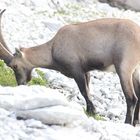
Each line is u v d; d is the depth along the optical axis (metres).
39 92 27.84
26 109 26.48
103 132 26.98
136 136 27.95
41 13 59.81
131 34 35.62
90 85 45.31
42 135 25.06
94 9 67.56
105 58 36.44
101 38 36.38
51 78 43.19
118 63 35.84
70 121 26.62
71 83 43.31
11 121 25.75
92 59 36.88
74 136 25.70
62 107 26.86
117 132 27.81
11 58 39.12
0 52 39.25
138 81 36.34
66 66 37.75
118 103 42.41
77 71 37.41
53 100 26.89
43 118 26.25
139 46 35.59
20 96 27.20
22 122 25.98
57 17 59.94
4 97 26.91
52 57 38.38
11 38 49.97
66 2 66.75
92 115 36.69
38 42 51.12
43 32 54.16
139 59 35.75
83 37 36.97
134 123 35.44
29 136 24.80
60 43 37.66
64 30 37.75
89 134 26.36
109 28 36.31
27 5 60.72
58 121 26.39
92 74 47.88
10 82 39.19
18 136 24.66
